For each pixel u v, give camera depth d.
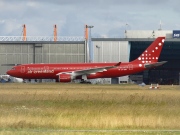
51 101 112.44
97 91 159.00
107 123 74.12
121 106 100.56
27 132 63.72
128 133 64.25
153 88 192.75
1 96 127.31
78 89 175.62
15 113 85.81
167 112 88.88
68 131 66.19
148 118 78.94
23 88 183.00
